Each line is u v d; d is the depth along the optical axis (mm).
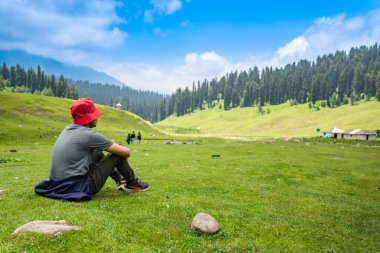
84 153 7992
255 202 10289
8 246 5172
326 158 35719
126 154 8367
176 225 7188
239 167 21453
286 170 20812
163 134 158750
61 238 5531
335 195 12914
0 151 41594
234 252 6117
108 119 157125
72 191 8070
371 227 8438
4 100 141875
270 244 6590
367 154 47625
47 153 37906
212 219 7078
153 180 13656
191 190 11656
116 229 6430
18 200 8164
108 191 9617
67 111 148000
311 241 7012
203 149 49312
